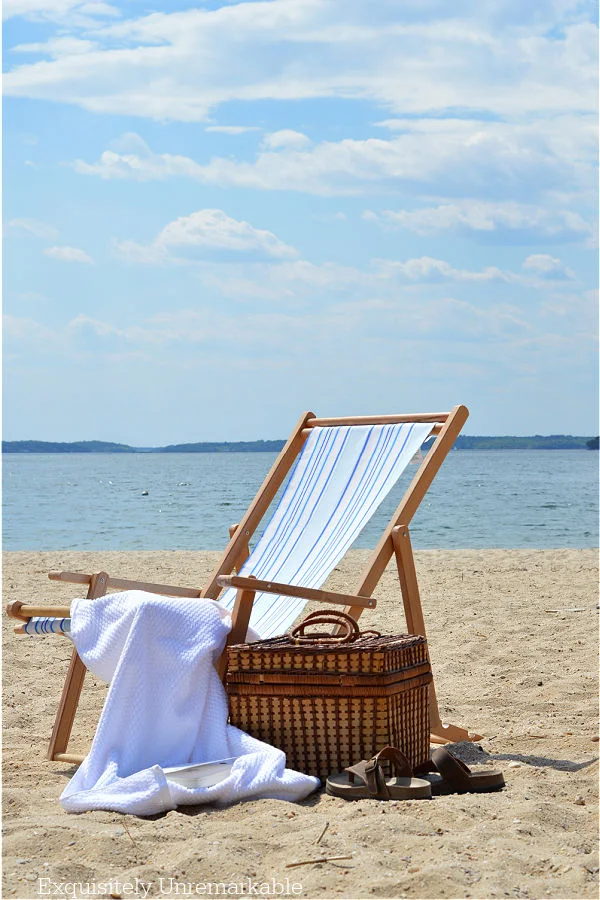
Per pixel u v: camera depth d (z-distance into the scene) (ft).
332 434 13.98
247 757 10.03
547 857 7.97
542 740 12.48
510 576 29.50
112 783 9.78
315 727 10.49
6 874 7.74
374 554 12.20
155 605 10.78
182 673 10.61
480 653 18.21
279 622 12.20
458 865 7.64
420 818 8.95
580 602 23.99
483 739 12.72
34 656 18.63
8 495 127.65
